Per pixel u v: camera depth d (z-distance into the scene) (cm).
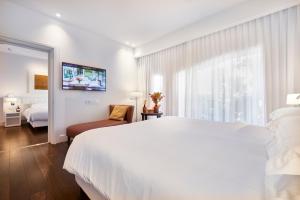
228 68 273
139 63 456
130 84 448
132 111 370
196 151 100
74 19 300
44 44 283
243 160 85
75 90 332
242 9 245
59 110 306
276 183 57
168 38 361
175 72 360
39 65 548
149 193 69
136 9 266
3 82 477
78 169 121
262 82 238
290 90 210
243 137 131
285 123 97
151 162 85
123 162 89
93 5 254
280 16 219
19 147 282
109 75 398
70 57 321
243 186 61
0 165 210
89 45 354
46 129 424
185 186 64
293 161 56
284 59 217
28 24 264
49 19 289
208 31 288
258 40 240
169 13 278
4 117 462
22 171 193
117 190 85
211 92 295
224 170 74
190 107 328
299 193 52
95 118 371
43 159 230
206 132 148
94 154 112
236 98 263
